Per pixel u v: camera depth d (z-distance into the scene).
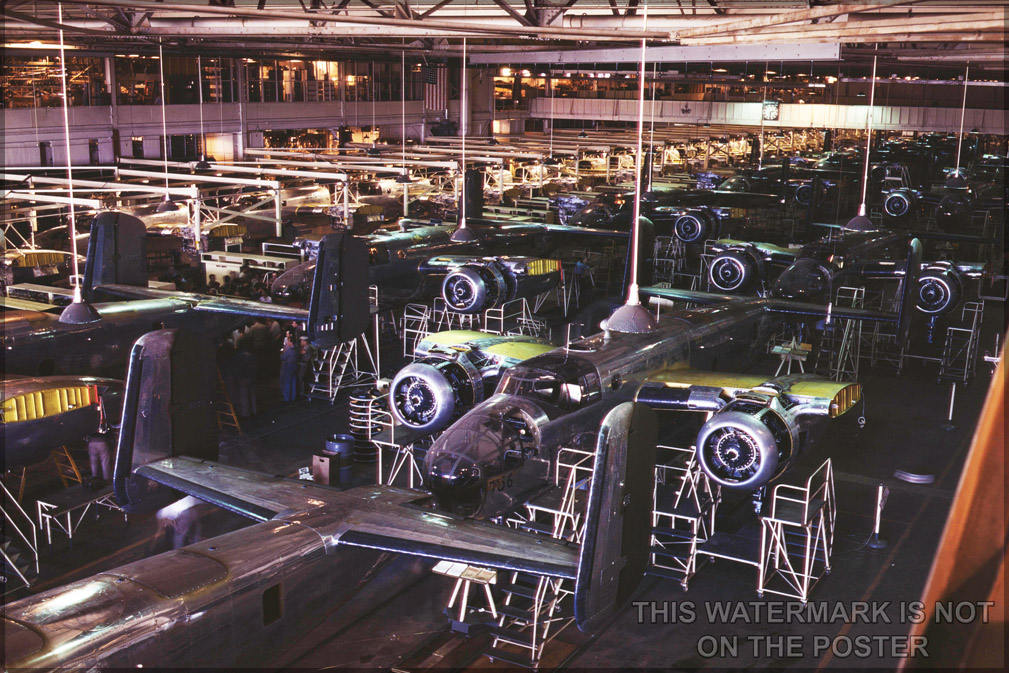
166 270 33.59
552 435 16.19
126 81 49.38
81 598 9.89
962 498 2.02
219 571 10.87
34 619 9.41
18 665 8.64
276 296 28.66
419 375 17.98
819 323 26.20
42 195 34.78
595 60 32.78
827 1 15.27
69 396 17.47
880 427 22.33
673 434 21.48
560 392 16.86
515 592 13.68
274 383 25.59
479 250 35.09
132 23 21.48
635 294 13.46
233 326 26.19
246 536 11.89
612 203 44.69
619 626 13.54
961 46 29.34
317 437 21.39
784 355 23.06
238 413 22.80
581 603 10.80
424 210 49.75
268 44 35.78
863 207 28.14
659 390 18.80
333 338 22.83
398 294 31.39
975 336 27.06
